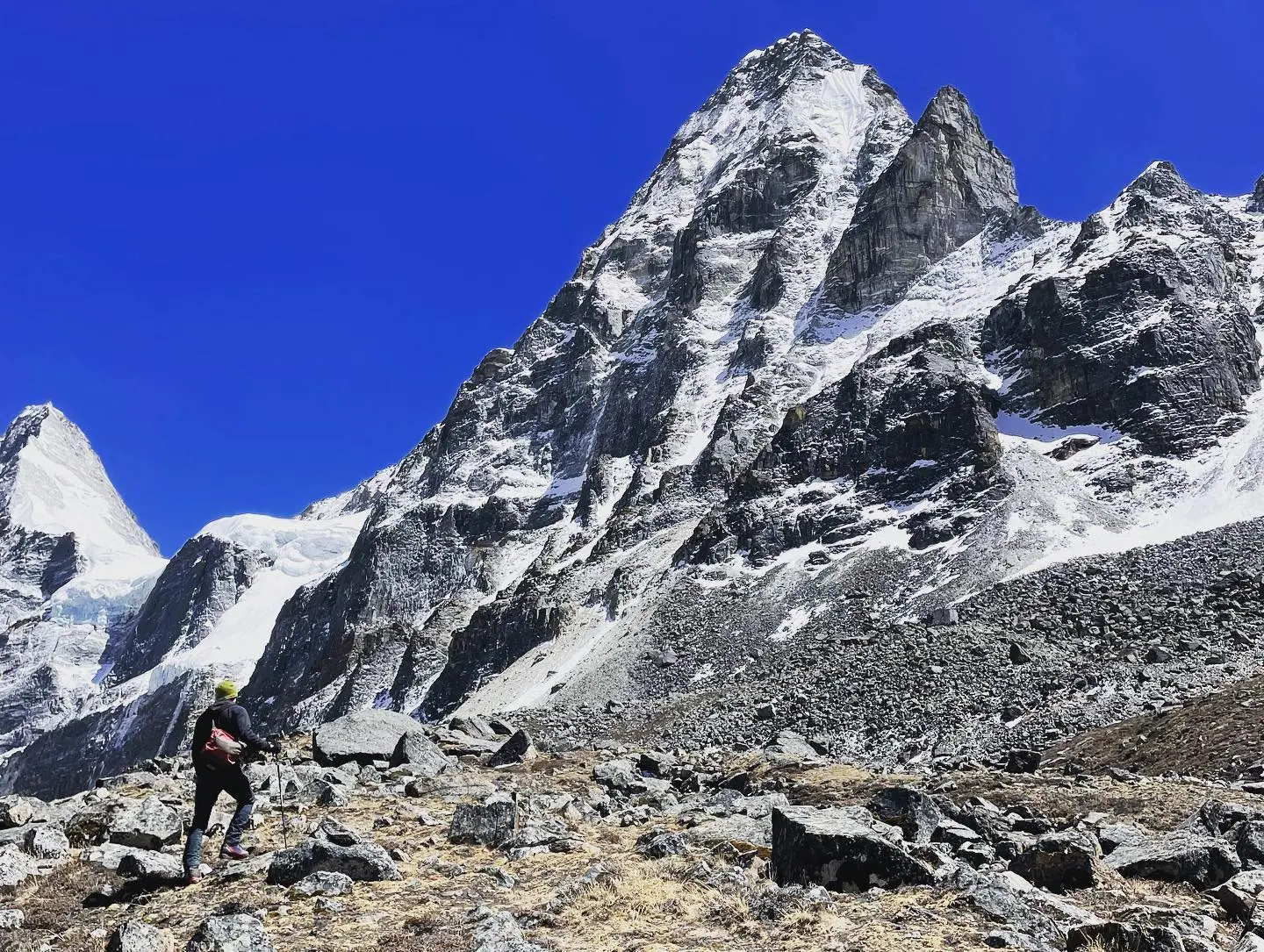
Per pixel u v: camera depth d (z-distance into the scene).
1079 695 55.34
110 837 17.03
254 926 11.39
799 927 12.11
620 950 11.54
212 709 15.66
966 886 13.11
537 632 136.75
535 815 19.31
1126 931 10.96
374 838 17.72
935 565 100.31
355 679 176.50
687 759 36.81
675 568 124.44
